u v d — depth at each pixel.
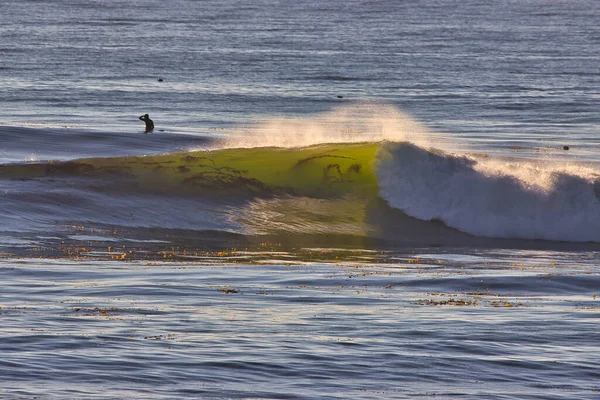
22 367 36.81
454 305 51.34
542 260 73.38
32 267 59.84
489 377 37.94
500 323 46.91
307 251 73.94
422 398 35.25
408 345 42.25
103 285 54.53
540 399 35.53
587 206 87.00
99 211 81.38
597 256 77.25
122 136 149.88
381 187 91.00
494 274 63.09
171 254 68.94
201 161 94.75
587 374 38.66
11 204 80.19
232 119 197.12
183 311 47.94
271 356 39.84
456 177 89.56
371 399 34.94
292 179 92.44
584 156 149.12
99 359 38.41
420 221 87.25
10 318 44.75
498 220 86.44
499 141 167.00
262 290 54.62
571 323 47.16
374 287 56.69
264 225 82.44
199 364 38.38
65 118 186.88
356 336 43.62
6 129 146.38
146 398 34.03
